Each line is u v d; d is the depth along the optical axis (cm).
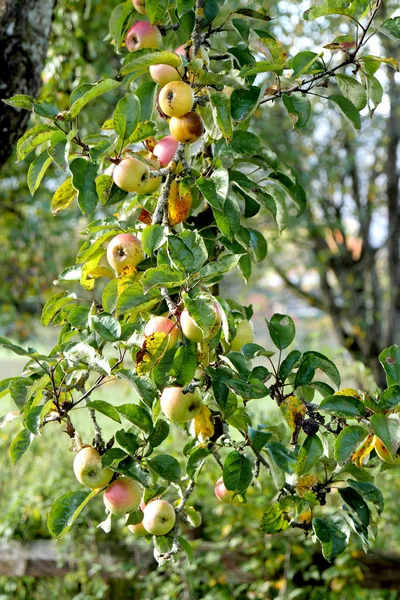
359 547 342
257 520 360
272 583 345
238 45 183
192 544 354
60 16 383
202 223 179
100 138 173
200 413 173
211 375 160
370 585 338
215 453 176
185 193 168
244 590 366
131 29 187
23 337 669
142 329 158
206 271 150
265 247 180
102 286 484
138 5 187
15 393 162
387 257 699
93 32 454
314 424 159
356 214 743
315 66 176
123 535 380
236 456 166
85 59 445
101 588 368
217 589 351
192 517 181
